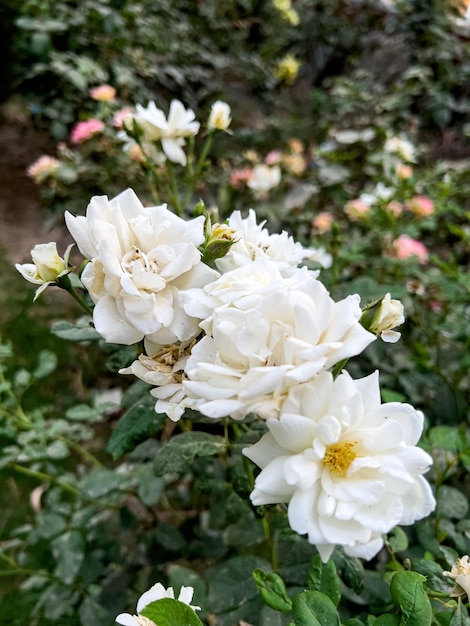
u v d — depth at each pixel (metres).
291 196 0.82
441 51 1.00
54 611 0.43
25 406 0.68
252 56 1.19
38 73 0.82
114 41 0.88
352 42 1.21
